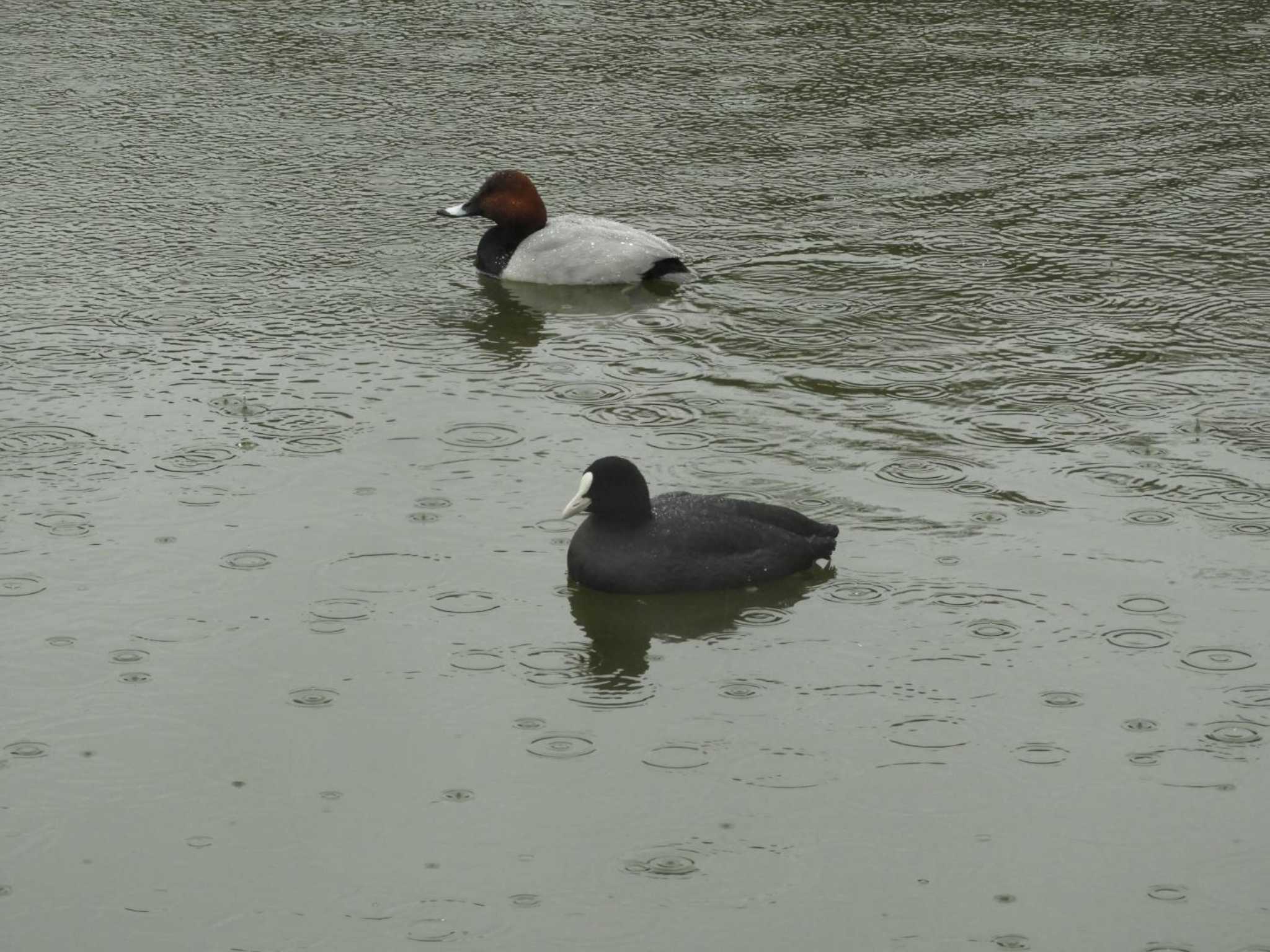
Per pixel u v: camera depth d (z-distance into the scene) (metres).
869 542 10.74
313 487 11.33
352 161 18.16
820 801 8.25
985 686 9.21
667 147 18.75
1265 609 9.92
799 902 7.54
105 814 8.09
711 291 15.12
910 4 24.12
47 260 15.41
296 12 23.38
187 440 11.96
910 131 19.33
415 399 12.75
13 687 9.08
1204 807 8.20
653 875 7.72
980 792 8.32
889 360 13.64
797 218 16.86
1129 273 15.51
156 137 18.72
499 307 14.70
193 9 23.41
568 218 15.73
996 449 12.03
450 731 8.79
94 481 11.33
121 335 13.80
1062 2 24.30
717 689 9.19
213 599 9.96
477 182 17.64
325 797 8.24
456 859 7.81
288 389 12.87
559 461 11.78
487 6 23.72
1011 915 7.46
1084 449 12.02
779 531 10.37
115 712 8.88
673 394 12.95
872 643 9.63
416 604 9.96
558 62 21.47
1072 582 10.23
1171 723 8.87
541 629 9.73
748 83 20.83
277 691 9.10
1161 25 23.38
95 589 10.03
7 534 10.62
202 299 14.62
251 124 19.17
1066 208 17.12
